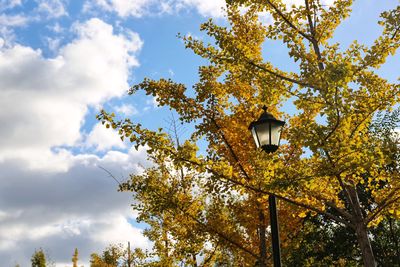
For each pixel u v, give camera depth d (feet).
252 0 24.57
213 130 27.48
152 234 39.40
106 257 80.74
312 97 20.39
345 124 18.53
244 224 27.12
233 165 27.27
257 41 28.60
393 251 54.08
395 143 18.34
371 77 21.45
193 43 24.45
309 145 18.06
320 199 22.33
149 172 34.35
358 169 18.94
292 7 23.99
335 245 53.78
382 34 22.29
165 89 26.68
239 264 32.60
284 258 28.19
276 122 20.92
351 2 23.75
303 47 21.62
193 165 20.94
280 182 19.52
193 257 34.19
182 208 27.53
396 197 21.40
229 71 26.84
